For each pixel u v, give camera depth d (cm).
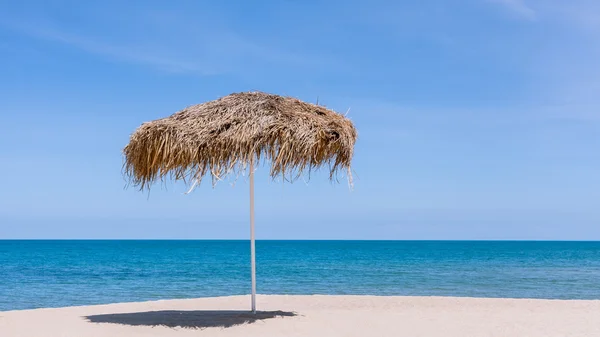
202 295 1736
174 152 650
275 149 643
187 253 6488
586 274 2623
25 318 822
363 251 7669
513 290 1875
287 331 695
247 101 696
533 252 7106
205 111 682
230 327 716
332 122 693
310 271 2911
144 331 692
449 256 5484
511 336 697
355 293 1775
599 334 714
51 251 7206
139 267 3338
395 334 695
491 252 7131
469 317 847
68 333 685
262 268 3222
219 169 633
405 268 3175
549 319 834
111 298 1662
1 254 5944
